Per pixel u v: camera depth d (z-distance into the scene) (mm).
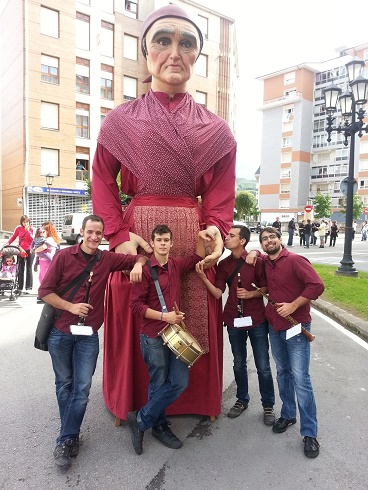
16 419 3494
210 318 3445
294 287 3158
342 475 2738
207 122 3410
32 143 28172
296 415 3615
